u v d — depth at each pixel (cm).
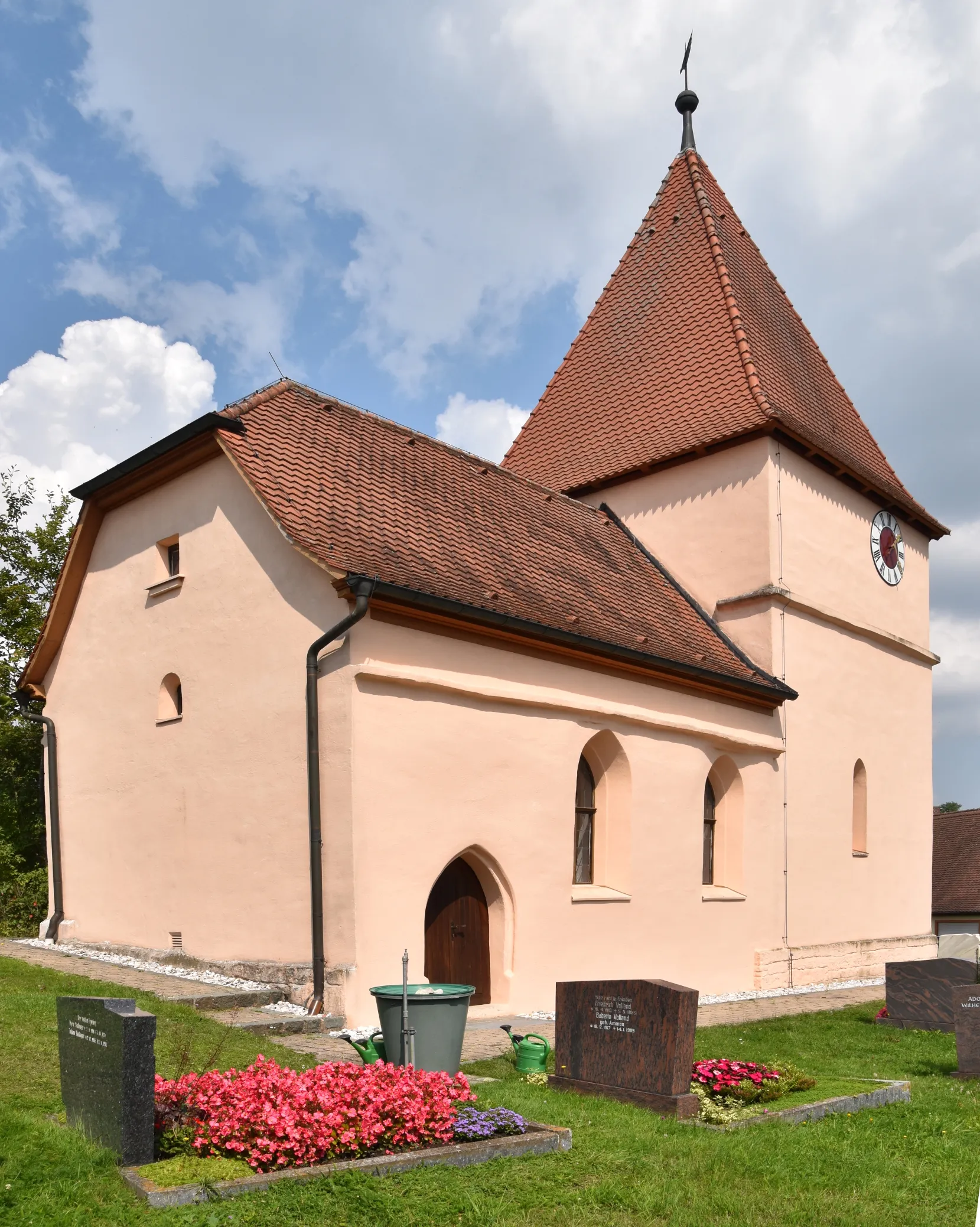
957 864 4131
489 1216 625
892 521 2623
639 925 1700
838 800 2286
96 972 1474
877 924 2402
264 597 1455
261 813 1416
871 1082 1084
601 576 1983
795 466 2248
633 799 1711
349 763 1286
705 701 1914
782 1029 1465
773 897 2056
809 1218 663
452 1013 927
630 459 2383
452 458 1992
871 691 2455
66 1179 618
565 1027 992
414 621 1374
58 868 1884
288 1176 643
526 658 1538
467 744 1428
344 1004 1243
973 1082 1138
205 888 1506
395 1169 684
